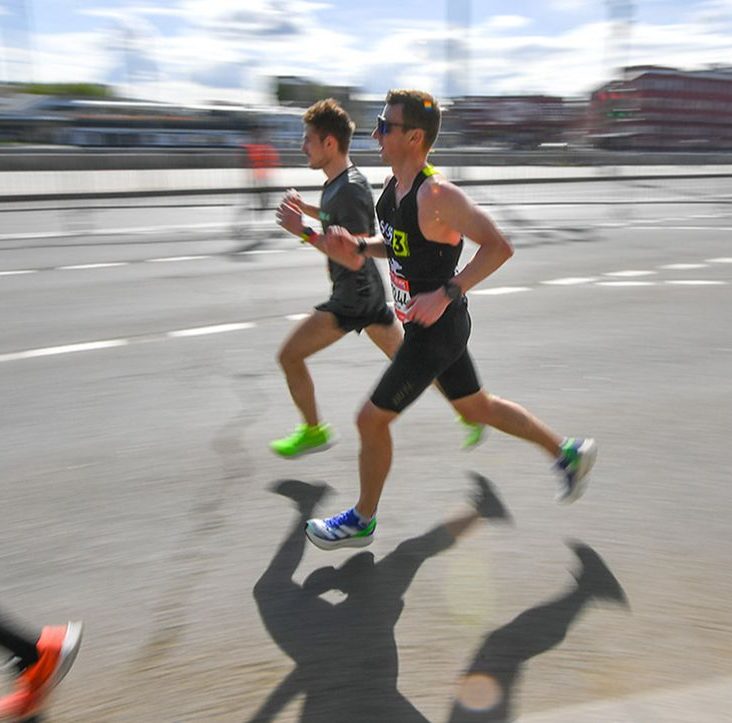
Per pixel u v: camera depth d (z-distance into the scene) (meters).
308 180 26.97
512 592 2.95
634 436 4.59
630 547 3.30
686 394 5.36
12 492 3.82
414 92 2.87
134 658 2.56
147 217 17.23
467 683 2.44
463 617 2.79
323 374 5.78
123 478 3.99
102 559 3.20
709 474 4.05
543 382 5.63
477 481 3.96
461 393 3.30
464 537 3.39
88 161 26.67
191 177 25.92
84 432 4.63
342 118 3.81
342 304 4.00
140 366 5.95
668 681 2.44
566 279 9.82
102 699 2.37
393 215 2.99
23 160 25.42
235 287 9.14
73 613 2.82
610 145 46.09
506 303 8.35
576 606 2.86
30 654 2.27
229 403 5.14
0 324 7.21
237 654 2.59
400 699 2.37
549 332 7.09
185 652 2.60
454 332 3.04
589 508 3.66
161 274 9.99
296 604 2.88
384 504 3.70
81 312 7.73
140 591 2.97
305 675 2.48
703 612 2.81
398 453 4.30
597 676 2.46
